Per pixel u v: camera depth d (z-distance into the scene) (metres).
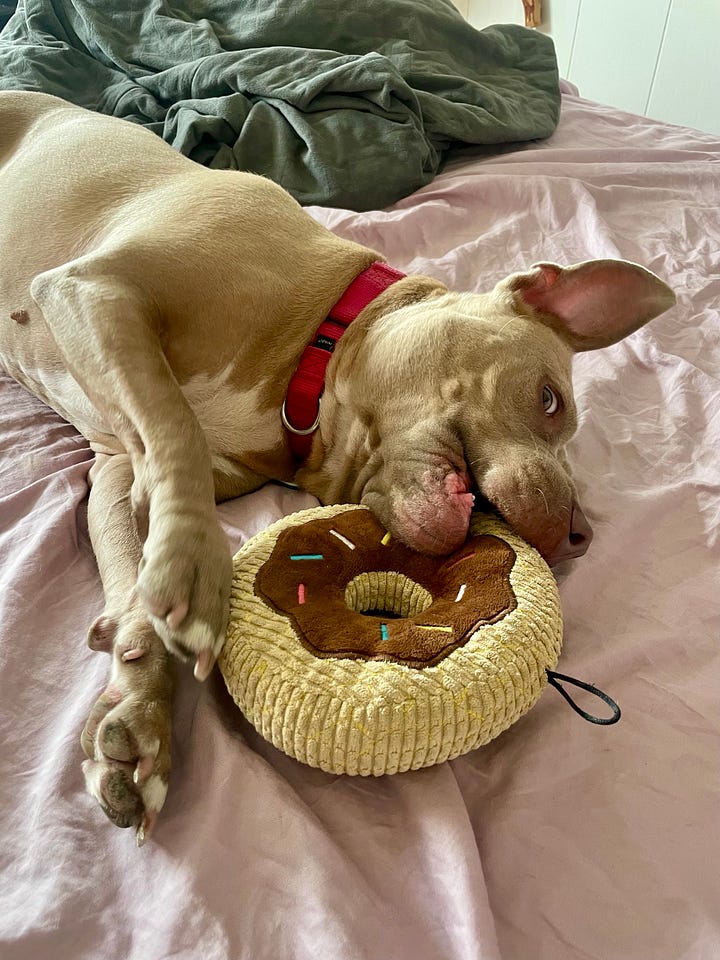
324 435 0.63
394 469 0.56
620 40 2.16
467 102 1.33
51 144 0.77
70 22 1.32
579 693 0.49
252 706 0.42
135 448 0.51
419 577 0.52
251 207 0.65
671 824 0.43
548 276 0.63
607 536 0.63
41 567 0.55
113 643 0.47
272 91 1.16
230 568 0.46
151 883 0.38
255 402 0.63
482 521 0.56
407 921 0.38
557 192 1.18
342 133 1.14
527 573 0.49
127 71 1.27
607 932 0.39
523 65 1.55
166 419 0.49
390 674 0.41
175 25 1.27
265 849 0.39
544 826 0.42
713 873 0.42
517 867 0.40
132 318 0.53
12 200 0.75
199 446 0.49
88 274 0.55
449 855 0.39
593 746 0.46
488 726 0.42
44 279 0.57
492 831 0.42
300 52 1.22
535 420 0.59
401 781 0.43
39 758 0.44
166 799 0.42
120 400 0.51
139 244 0.58
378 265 0.67
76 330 0.54
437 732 0.40
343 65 1.18
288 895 0.38
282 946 0.36
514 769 0.45
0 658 0.48
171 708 0.45
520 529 0.54
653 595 0.59
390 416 0.59
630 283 0.64
